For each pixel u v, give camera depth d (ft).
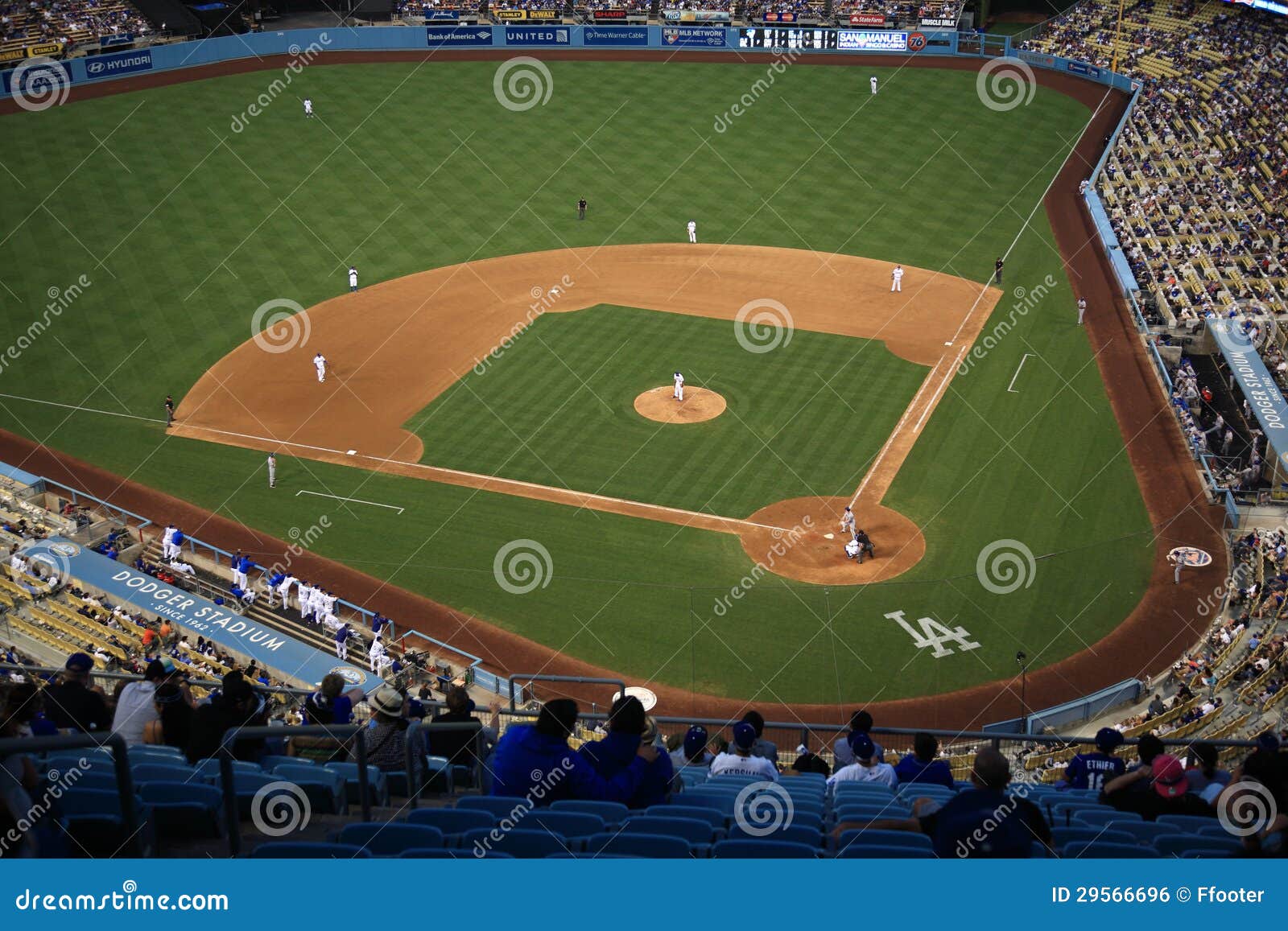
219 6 333.62
